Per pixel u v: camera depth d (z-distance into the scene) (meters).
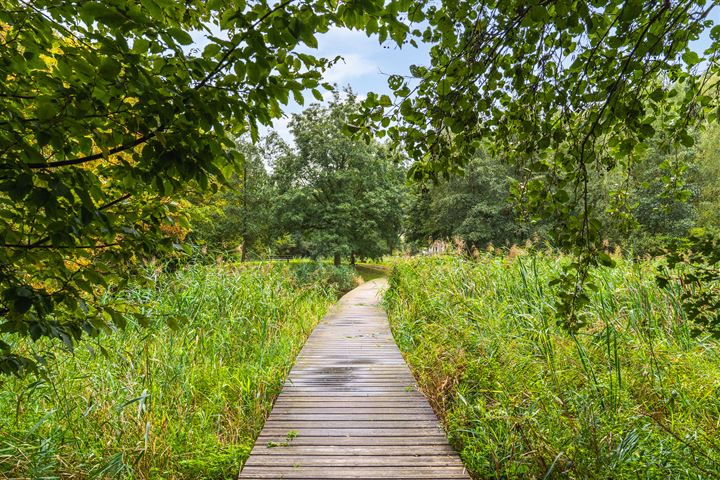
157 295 6.23
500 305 6.00
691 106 2.56
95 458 3.11
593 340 4.77
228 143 1.76
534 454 2.94
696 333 2.37
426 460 3.21
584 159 2.28
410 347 6.67
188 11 2.09
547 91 2.42
